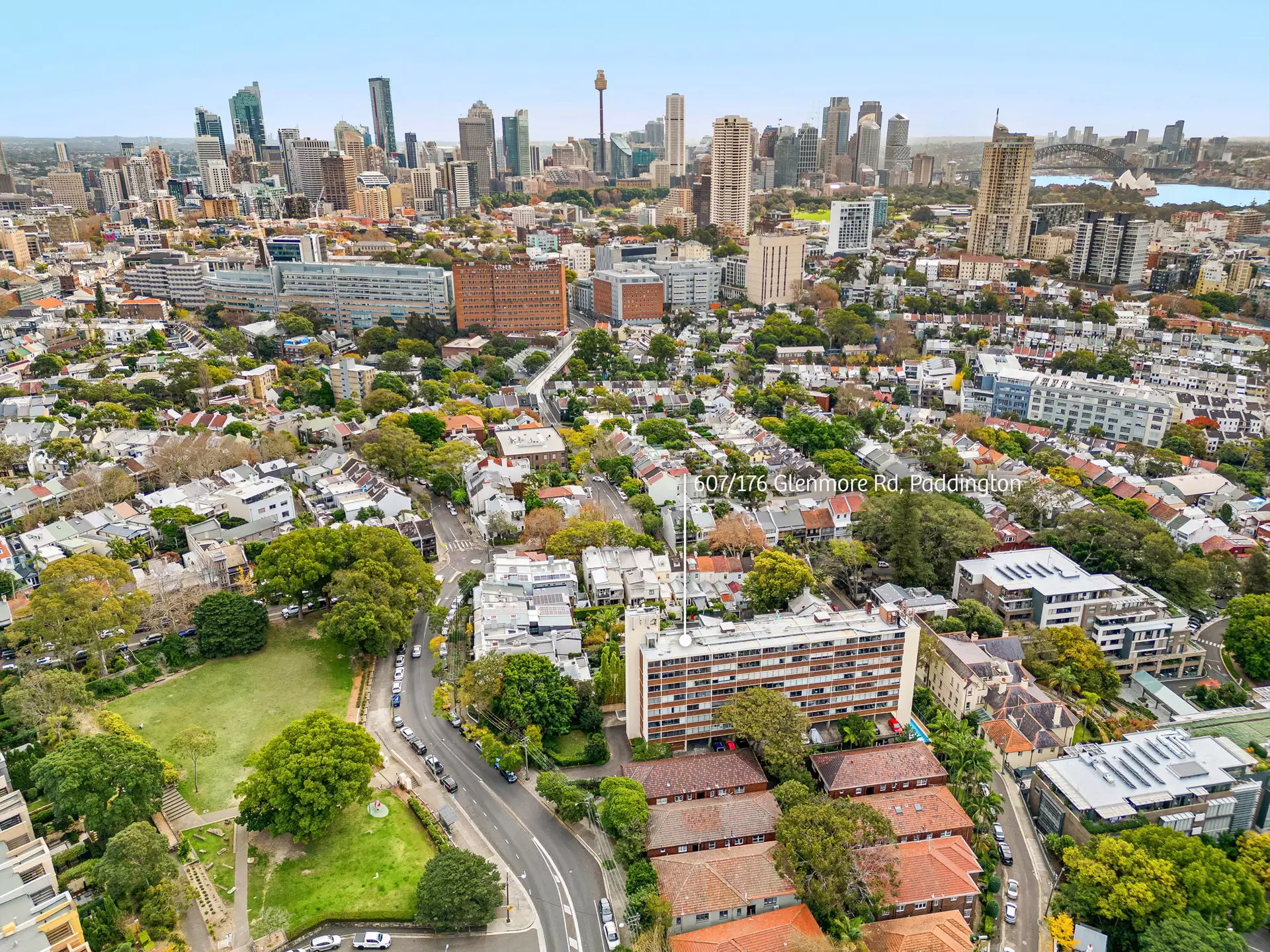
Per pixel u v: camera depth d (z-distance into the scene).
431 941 138.50
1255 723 184.38
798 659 179.12
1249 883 142.88
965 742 165.50
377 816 162.12
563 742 183.50
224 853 153.38
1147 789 160.00
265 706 193.50
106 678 197.00
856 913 139.12
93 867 141.88
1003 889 152.00
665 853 148.88
